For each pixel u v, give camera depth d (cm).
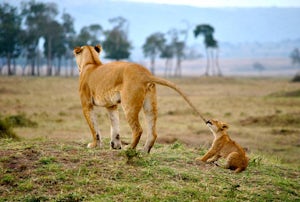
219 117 8575
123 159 2661
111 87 2864
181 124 7644
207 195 2361
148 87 2803
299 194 2611
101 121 7769
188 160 2891
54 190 2311
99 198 2234
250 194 2473
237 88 19175
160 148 3291
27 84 17225
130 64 2834
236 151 2858
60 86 17300
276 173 2972
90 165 2556
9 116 6925
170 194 2312
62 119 7956
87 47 3231
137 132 2783
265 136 6309
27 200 2206
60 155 2667
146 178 2472
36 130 6347
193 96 14725
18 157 2608
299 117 7612
